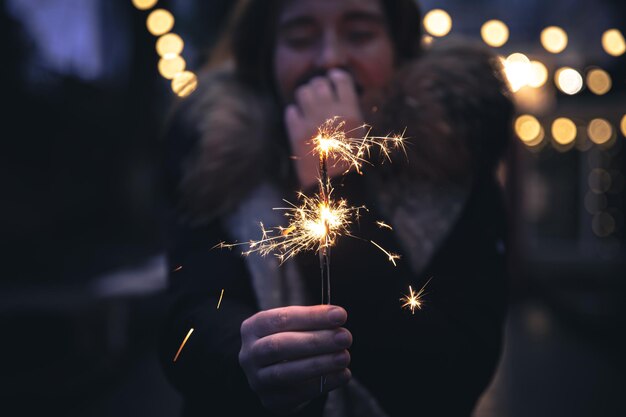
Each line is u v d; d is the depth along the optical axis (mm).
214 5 5078
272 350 608
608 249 7652
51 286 5051
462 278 828
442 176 854
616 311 4840
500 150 905
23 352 3760
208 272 842
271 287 838
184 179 886
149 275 4344
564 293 5820
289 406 633
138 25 6801
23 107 6793
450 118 859
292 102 918
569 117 6043
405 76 865
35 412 3156
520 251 6387
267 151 901
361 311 792
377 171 861
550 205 8172
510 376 3748
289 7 905
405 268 805
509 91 914
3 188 6824
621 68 5230
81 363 3713
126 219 9109
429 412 799
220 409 738
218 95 932
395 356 782
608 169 7719
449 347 783
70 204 8422
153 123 7594
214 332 745
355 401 799
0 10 5852
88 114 7867
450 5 5438
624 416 3023
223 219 876
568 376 3744
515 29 6078
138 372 3984
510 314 5727
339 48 896
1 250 6625
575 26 6406
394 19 947
